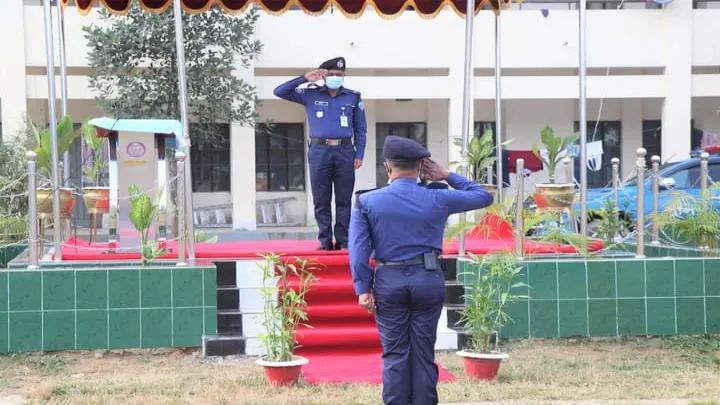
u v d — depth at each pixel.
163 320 7.95
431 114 24.09
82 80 20.73
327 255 8.92
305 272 8.60
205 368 7.57
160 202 9.24
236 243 10.75
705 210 9.84
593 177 24.41
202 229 22.67
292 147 24.70
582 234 9.34
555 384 6.94
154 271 7.95
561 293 8.45
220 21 18.61
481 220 9.40
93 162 10.64
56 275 7.82
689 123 22.19
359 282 5.47
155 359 7.86
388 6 11.08
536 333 8.41
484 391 6.67
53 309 7.81
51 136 8.54
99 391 6.69
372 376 7.17
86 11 10.22
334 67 8.98
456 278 8.81
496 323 7.31
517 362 7.72
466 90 9.07
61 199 9.00
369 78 21.84
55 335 7.82
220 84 18.84
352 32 21.95
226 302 8.39
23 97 20.56
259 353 7.94
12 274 7.78
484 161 10.48
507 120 23.70
